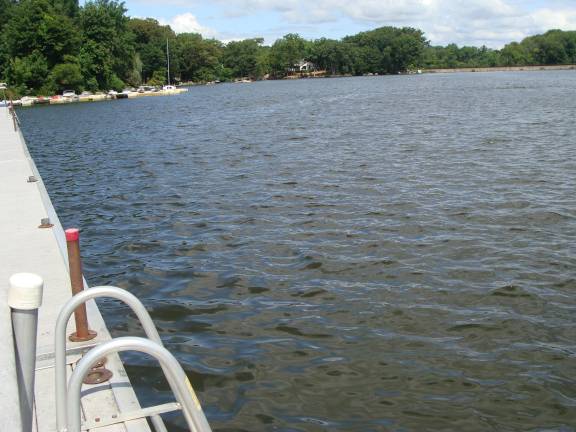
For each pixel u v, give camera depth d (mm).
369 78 147375
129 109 56625
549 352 6523
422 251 9742
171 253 10156
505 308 7602
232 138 26906
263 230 11242
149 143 26734
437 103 47562
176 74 135250
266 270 9141
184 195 14672
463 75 148625
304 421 5402
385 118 35031
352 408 5590
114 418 3902
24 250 7789
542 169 16438
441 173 16141
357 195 13758
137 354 6582
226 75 157750
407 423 5359
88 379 4484
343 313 7566
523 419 5398
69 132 34844
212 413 5543
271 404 5664
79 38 80500
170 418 5418
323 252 9805
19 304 2439
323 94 72188
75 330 5312
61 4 91688
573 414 5449
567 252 9539
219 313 7680
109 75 85812
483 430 5258
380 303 7820
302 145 23141
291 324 7293
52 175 18922
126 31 97375
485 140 22859
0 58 78438
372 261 9344
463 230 10805
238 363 6395
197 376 6145
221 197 14195
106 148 25719
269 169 17734
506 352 6531
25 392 2482
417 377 6074
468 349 6609
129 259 9930
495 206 12414
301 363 6379
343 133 27109
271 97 69188
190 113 47312
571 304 7691
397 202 12930
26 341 2480
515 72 166500
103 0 94125
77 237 4941
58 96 73875
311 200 13422
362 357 6480
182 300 8133
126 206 13859
